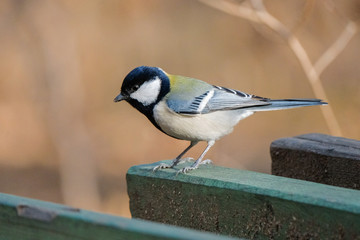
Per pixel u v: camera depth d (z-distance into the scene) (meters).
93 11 19.23
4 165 16.09
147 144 16.75
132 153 16.47
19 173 15.80
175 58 19.17
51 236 3.32
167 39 19.53
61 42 18.50
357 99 14.86
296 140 5.64
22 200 3.57
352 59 15.70
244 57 18.20
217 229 4.34
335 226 3.61
